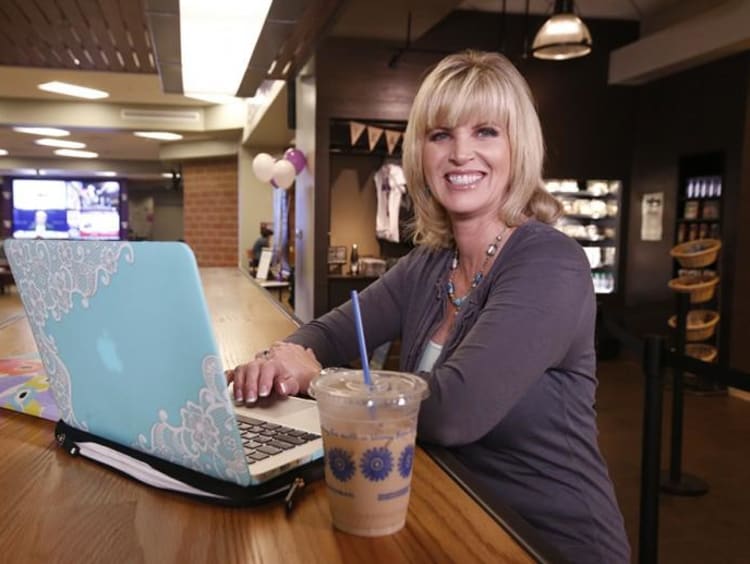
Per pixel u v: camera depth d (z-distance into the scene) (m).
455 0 4.34
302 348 1.17
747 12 4.73
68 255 0.75
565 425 1.05
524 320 0.98
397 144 5.79
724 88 5.28
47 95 7.73
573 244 1.10
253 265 8.71
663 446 3.86
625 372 5.97
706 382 5.25
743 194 5.14
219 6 2.70
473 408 0.91
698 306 5.59
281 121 7.24
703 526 2.78
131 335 0.71
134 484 0.76
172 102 8.29
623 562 1.08
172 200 20.41
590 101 6.25
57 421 0.99
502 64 1.22
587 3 5.94
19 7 3.33
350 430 0.61
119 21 3.57
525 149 1.21
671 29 5.49
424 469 0.83
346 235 6.34
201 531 0.64
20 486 0.75
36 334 0.87
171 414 0.71
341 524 0.64
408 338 1.32
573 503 1.04
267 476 0.70
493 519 0.68
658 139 6.07
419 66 5.66
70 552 0.60
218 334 1.96
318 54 5.47
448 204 1.23
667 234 6.00
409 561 0.59
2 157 13.50
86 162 13.92
